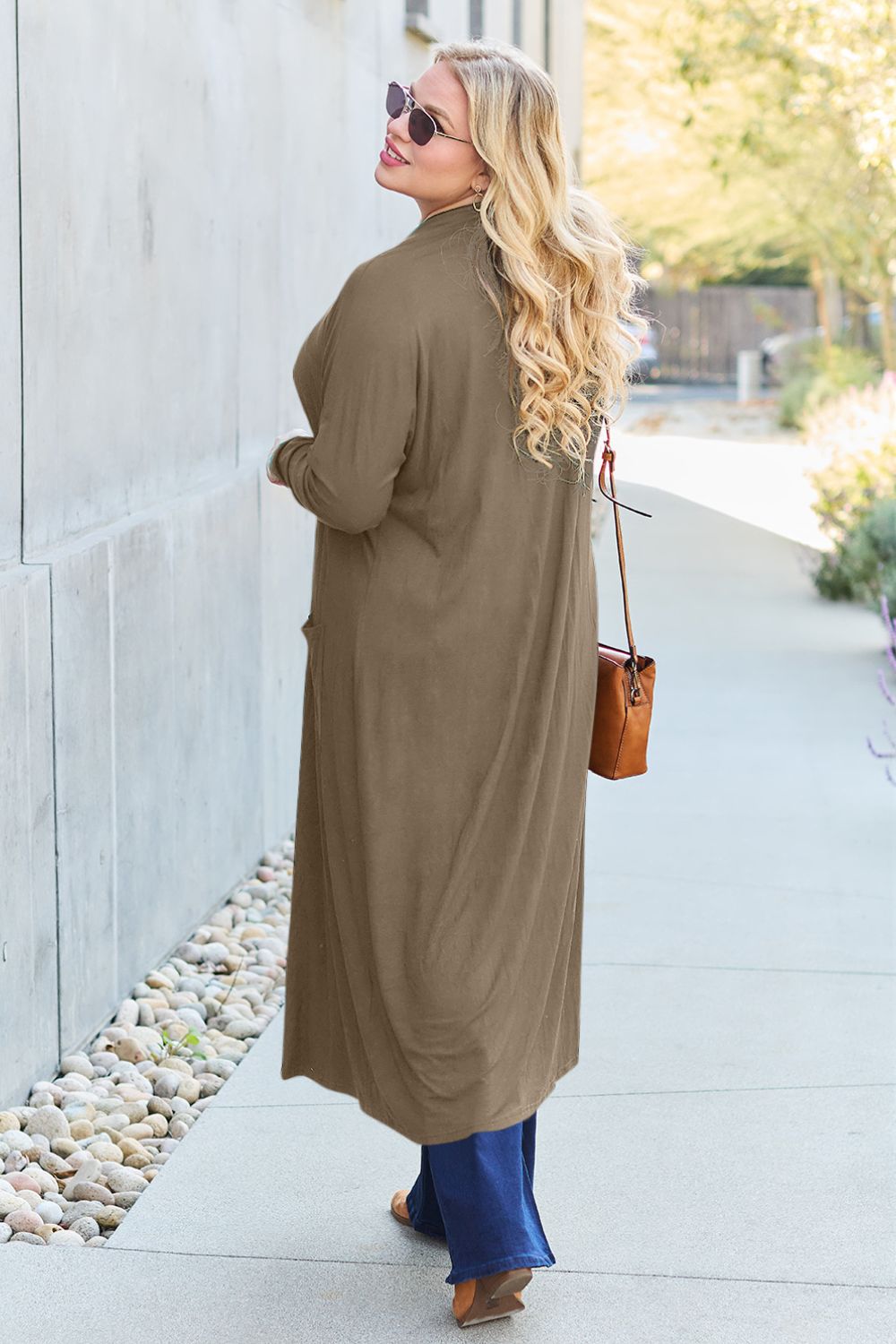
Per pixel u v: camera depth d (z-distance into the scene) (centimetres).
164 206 441
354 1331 273
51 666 362
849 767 698
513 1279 265
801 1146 347
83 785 385
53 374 366
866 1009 427
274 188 559
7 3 332
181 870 468
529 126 250
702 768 698
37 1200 323
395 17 764
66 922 379
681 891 532
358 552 261
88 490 392
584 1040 406
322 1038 285
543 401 250
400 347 245
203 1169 336
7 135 334
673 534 1470
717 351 4306
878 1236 308
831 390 2489
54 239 362
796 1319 278
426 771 258
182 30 451
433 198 257
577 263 254
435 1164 266
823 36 1273
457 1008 257
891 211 1811
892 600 939
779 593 1158
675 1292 287
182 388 464
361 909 265
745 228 2809
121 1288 287
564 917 276
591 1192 326
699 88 1922
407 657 257
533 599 258
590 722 276
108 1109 366
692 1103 369
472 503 254
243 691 529
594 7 2155
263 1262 296
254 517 535
